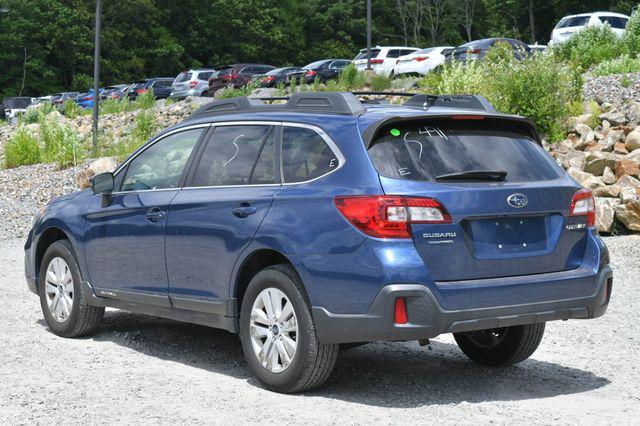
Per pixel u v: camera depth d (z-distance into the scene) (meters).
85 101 64.50
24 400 7.22
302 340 7.22
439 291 6.80
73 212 9.84
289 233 7.31
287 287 7.34
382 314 6.76
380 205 6.83
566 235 7.49
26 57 107.88
